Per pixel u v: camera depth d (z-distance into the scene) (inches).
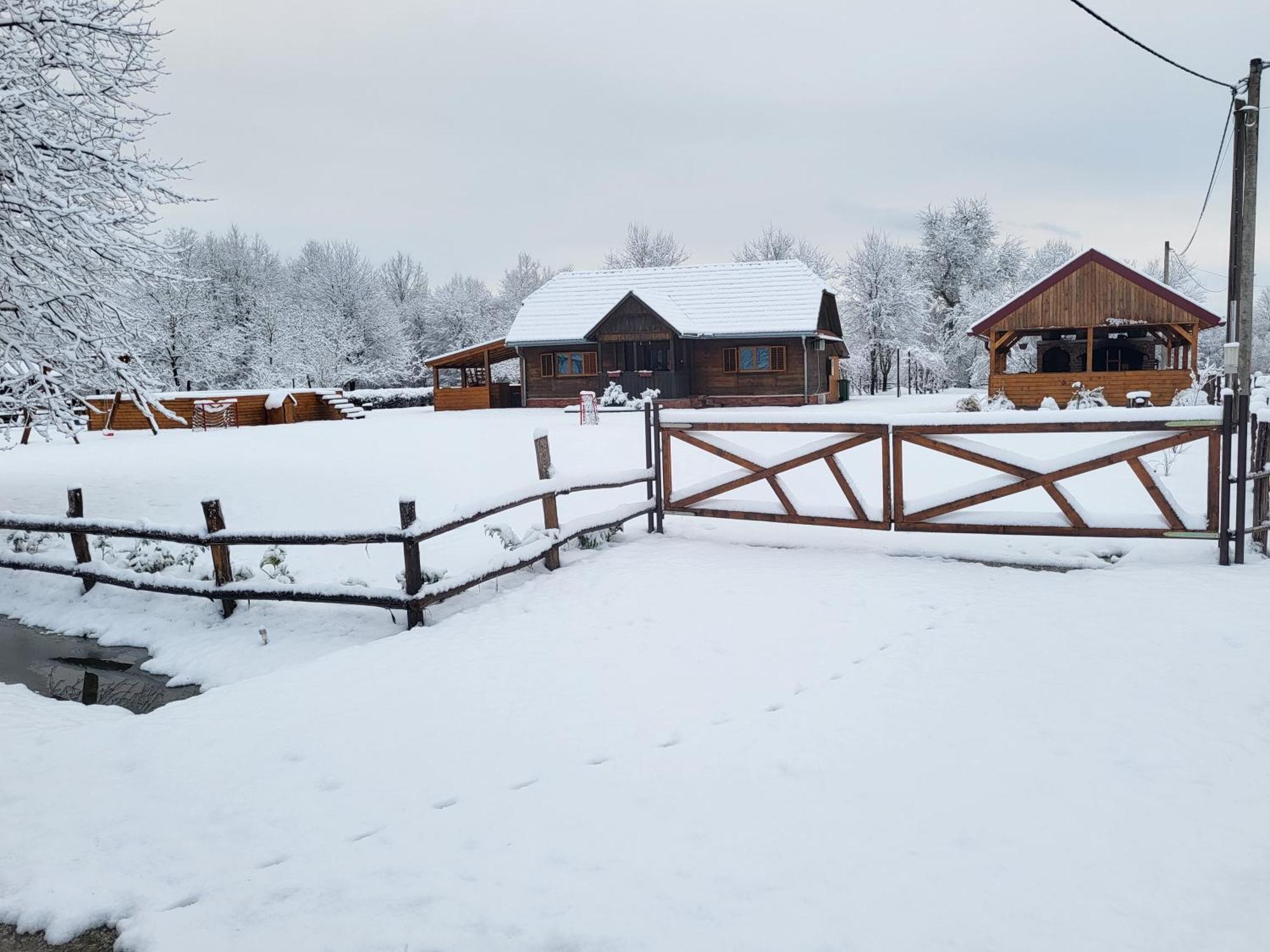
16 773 157.4
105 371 428.5
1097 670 185.5
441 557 349.7
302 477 581.9
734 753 153.8
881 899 109.4
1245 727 156.5
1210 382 903.7
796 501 337.7
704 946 101.6
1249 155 562.9
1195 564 272.7
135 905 116.7
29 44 408.2
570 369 1465.3
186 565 315.9
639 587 273.6
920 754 150.3
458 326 2486.5
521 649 220.1
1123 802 131.8
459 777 149.1
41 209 365.1
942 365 2218.3
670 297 1460.4
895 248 2315.5
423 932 106.7
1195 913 105.0
